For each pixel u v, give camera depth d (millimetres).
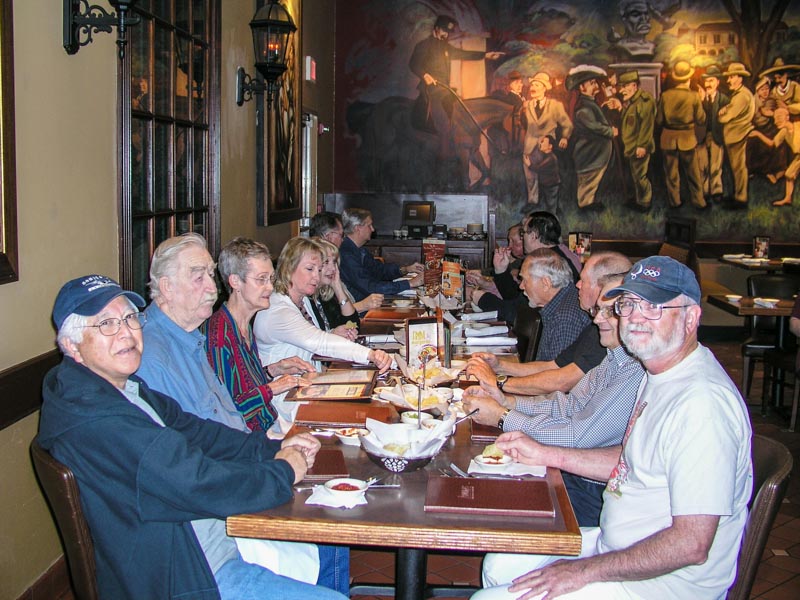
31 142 2686
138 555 1870
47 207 2803
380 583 3146
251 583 2025
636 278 1918
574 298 3607
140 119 3643
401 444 2152
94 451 1826
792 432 5418
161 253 2383
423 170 9438
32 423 2807
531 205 9375
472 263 9086
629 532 1946
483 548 1816
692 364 1911
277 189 6273
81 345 1895
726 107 9008
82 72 3025
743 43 8914
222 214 4945
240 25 5266
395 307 5191
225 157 4988
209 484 1834
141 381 2176
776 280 6516
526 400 2873
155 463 1814
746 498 1926
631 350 1924
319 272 3480
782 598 3164
